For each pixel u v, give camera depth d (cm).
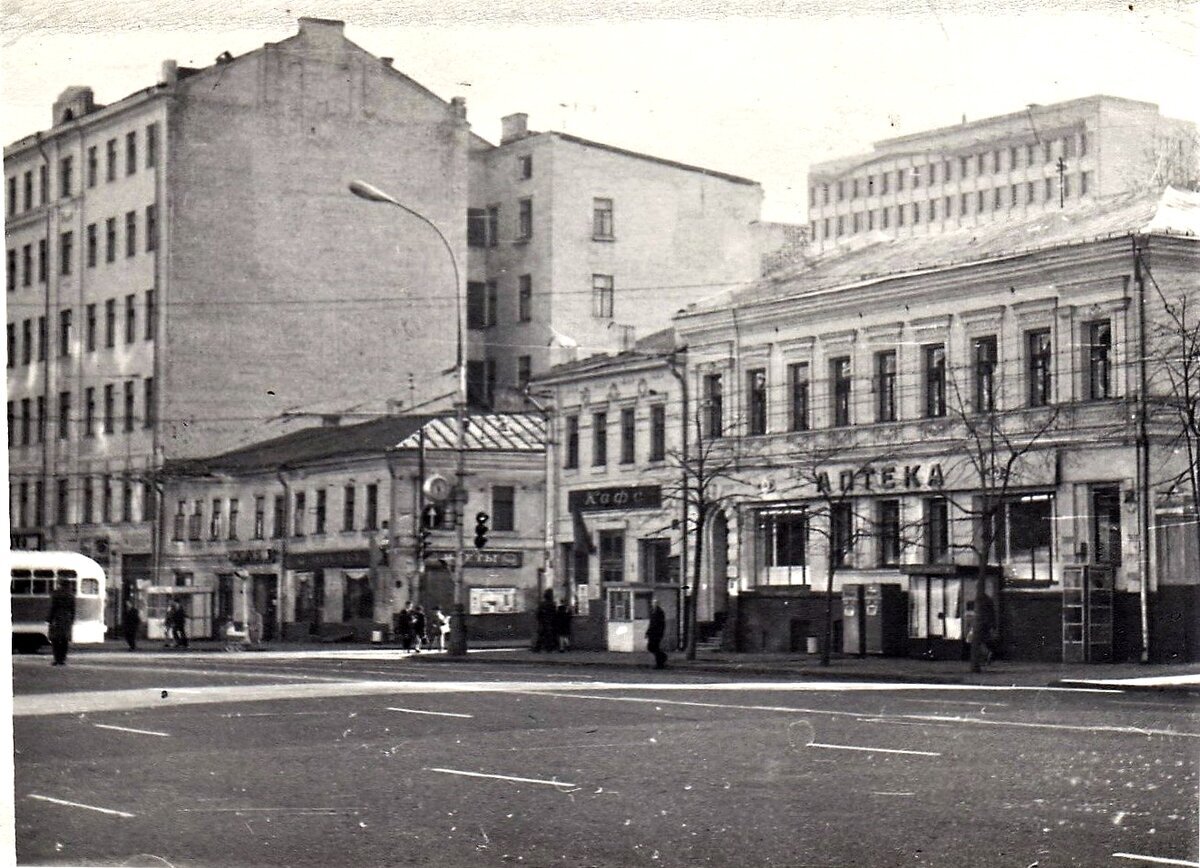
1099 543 4053
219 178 7000
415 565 6456
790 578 4934
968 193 4653
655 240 7306
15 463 7344
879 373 4678
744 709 2508
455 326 7369
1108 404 4019
